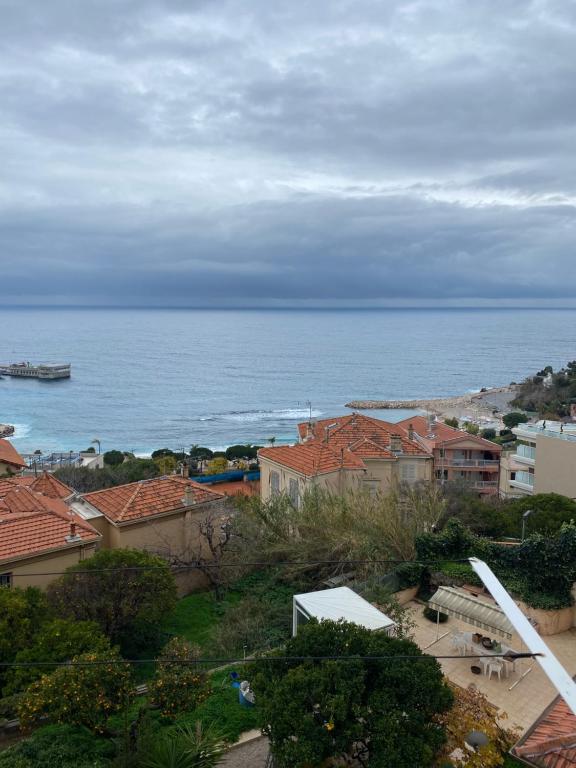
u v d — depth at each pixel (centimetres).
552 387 17412
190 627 2938
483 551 2852
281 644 2438
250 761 1739
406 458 4725
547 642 2448
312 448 4472
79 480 6272
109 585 2564
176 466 8700
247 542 3306
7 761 1669
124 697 1800
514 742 1642
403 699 1438
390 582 2748
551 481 5356
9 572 2758
